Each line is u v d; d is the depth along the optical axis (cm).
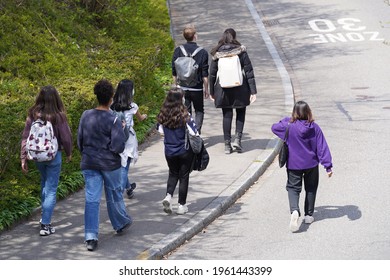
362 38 3750
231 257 1448
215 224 1648
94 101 1967
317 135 1573
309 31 3934
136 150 1673
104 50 2642
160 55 2847
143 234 1536
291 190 1588
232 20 4188
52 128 1505
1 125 1686
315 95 2823
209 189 1816
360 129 2358
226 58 2062
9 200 1614
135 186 1784
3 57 2288
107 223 1611
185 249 1504
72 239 1516
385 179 1884
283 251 1465
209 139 2272
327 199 1764
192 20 4197
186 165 1627
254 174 1931
